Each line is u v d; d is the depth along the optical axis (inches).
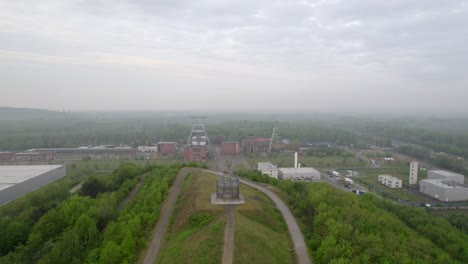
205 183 3900.1
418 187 6584.6
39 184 5310.0
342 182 6840.6
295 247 2571.4
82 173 6899.6
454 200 5620.1
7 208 3924.7
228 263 2073.1
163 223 3009.4
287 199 3759.8
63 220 3221.0
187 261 2230.6
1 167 6048.2
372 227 2906.0
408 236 3093.0
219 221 2684.5
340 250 2293.3
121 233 2603.3
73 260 2432.3
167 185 3944.4
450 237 3267.7
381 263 2245.3
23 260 2726.4
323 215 2910.9
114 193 4074.8
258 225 2795.3
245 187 4101.9
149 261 2373.3
